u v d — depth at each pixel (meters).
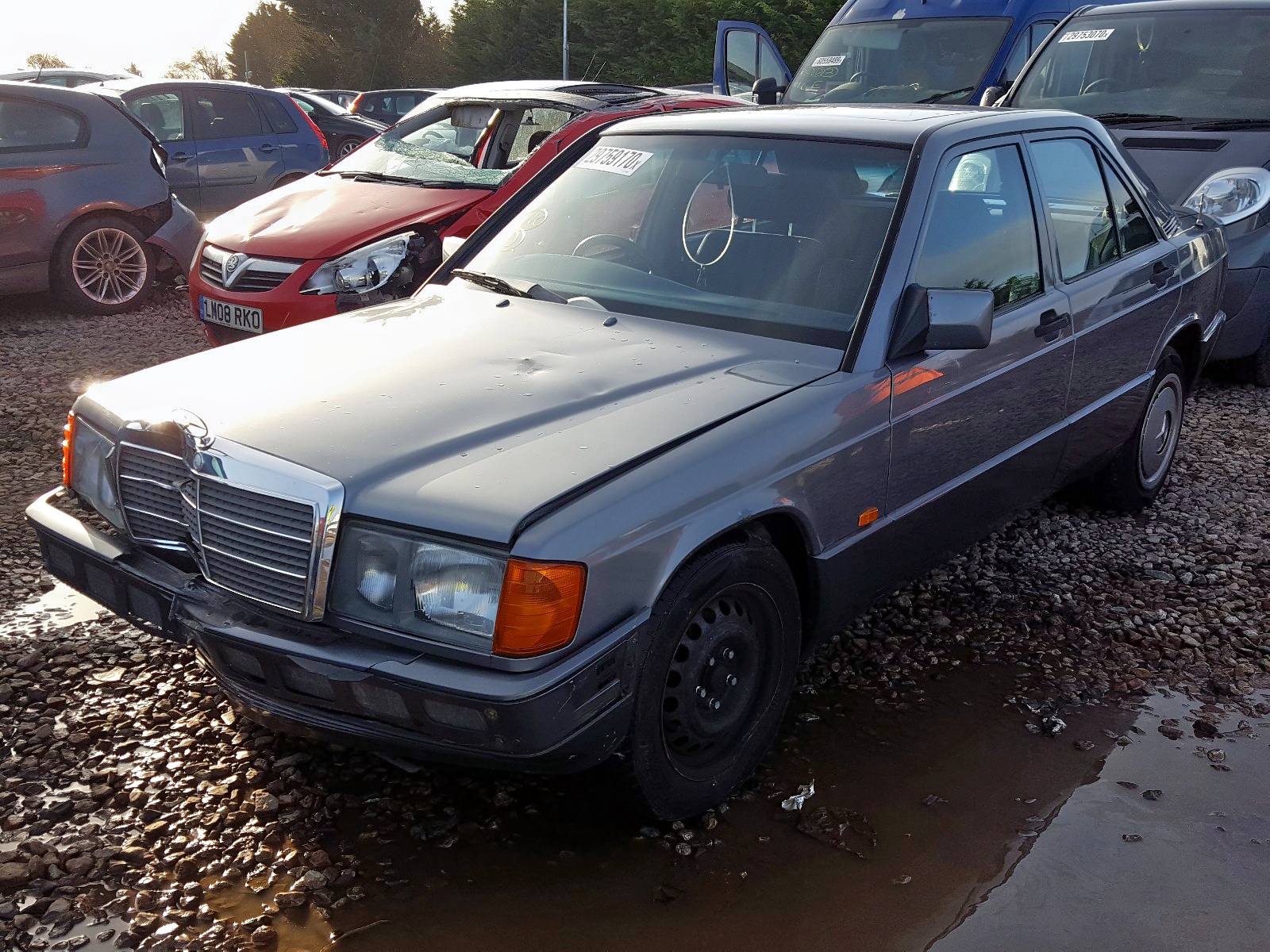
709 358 3.08
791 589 2.95
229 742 3.14
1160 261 4.60
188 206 11.60
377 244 6.21
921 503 3.38
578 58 42.28
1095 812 2.94
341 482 2.45
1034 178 3.91
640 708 2.55
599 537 2.37
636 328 3.29
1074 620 4.01
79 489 3.08
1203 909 2.59
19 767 3.00
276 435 2.63
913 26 9.63
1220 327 5.33
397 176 7.10
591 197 3.87
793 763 3.12
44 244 8.69
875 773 3.09
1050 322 3.83
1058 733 3.30
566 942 2.44
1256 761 3.19
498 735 2.32
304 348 3.21
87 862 2.62
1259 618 4.03
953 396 3.37
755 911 2.55
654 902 2.57
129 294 9.27
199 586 2.72
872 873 2.69
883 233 3.28
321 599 2.48
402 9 61.91
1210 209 6.38
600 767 2.61
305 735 2.71
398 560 2.40
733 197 3.57
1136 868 2.72
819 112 3.86
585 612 2.36
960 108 4.03
